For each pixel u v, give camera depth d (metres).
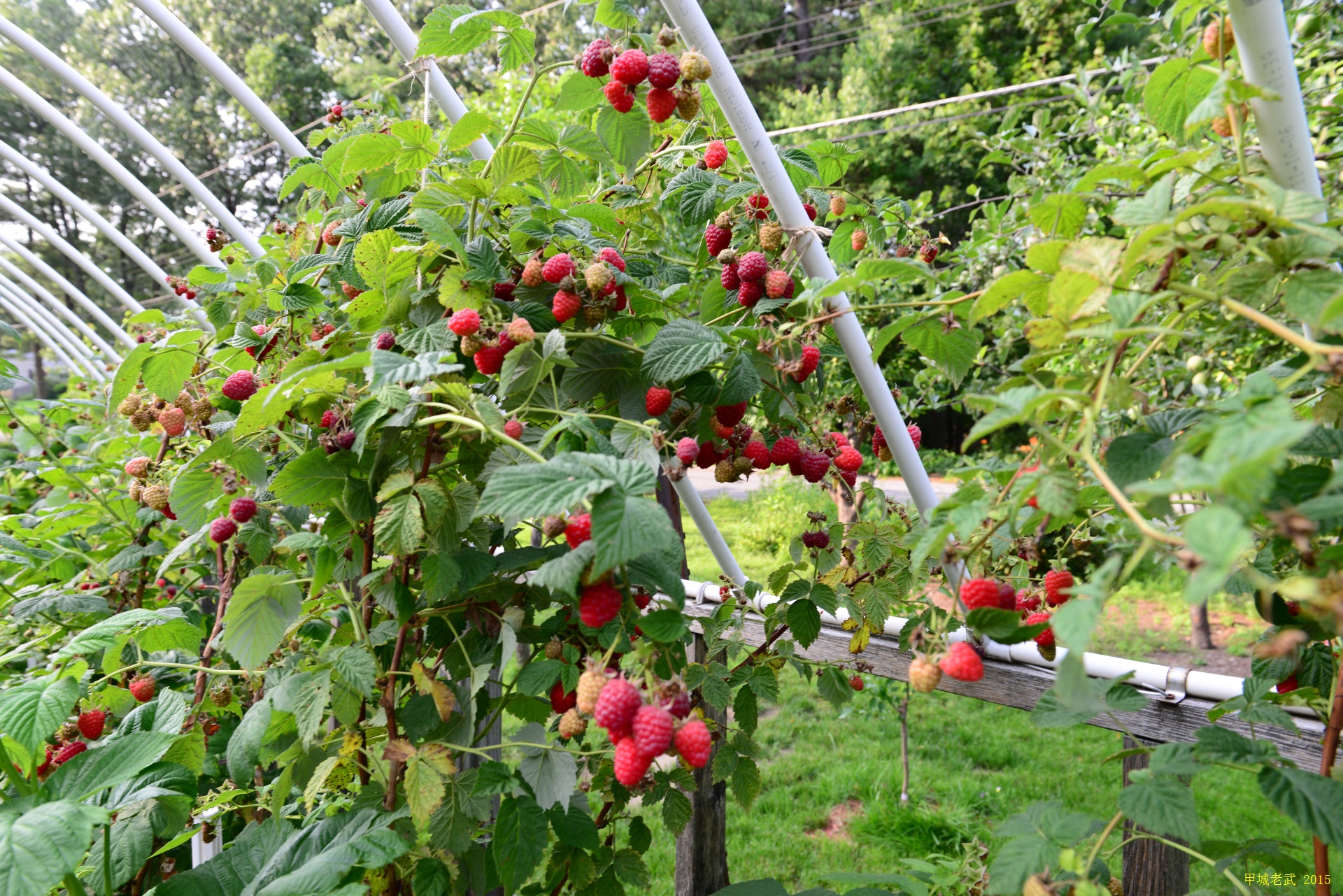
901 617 1.83
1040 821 0.94
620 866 1.45
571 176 1.70
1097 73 2.71
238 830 1.80
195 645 1.52
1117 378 0.89
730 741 1.62
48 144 12.26
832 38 15.74
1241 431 0.61
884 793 3.46
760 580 5.96
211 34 12.91
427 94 1.82
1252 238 0.81
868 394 1.44
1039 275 0.94
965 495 0.92
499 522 1.43
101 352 5.38
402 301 1.36
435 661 1.50
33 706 1.07
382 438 1.22
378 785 1.30
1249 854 1.00
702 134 1.83
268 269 1.73
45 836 0.88
